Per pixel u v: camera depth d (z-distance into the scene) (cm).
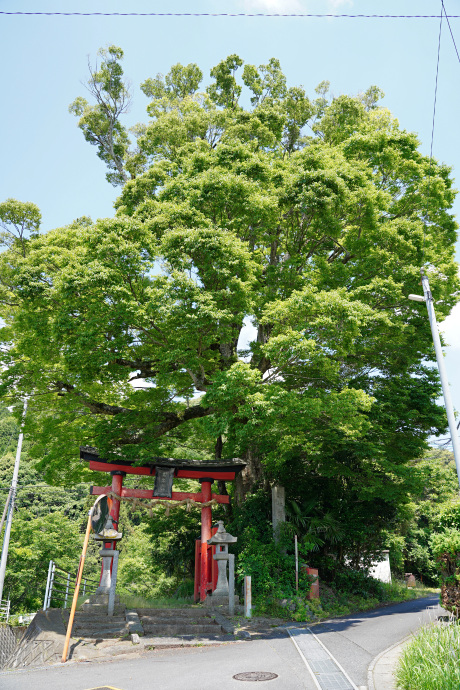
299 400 1562
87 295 1631
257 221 1898
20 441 2652
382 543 2483
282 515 1955
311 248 2173
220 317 1484
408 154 2120
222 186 1756
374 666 855
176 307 1512
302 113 2852
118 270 1639
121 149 3391
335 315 1584
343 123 2553
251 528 1962
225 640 1237
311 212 1853
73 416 2159
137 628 1288
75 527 3984
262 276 2111
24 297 1762
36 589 3503
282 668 866
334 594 1947
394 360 2159
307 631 1283
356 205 1920
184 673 863
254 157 1950
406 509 2370
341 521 2156
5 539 2444
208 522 2011
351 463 2142
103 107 3397
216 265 1606
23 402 2125
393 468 1955
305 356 1609
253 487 2214
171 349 1705
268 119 2561
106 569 1631
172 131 2595
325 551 2116
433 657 684
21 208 2414
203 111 2761
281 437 1844
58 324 1627
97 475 2355
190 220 1736
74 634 1220
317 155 1888
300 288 1952
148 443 1925
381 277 1958
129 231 1706
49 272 1825
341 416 1602
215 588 1820
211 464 2034
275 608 1584
